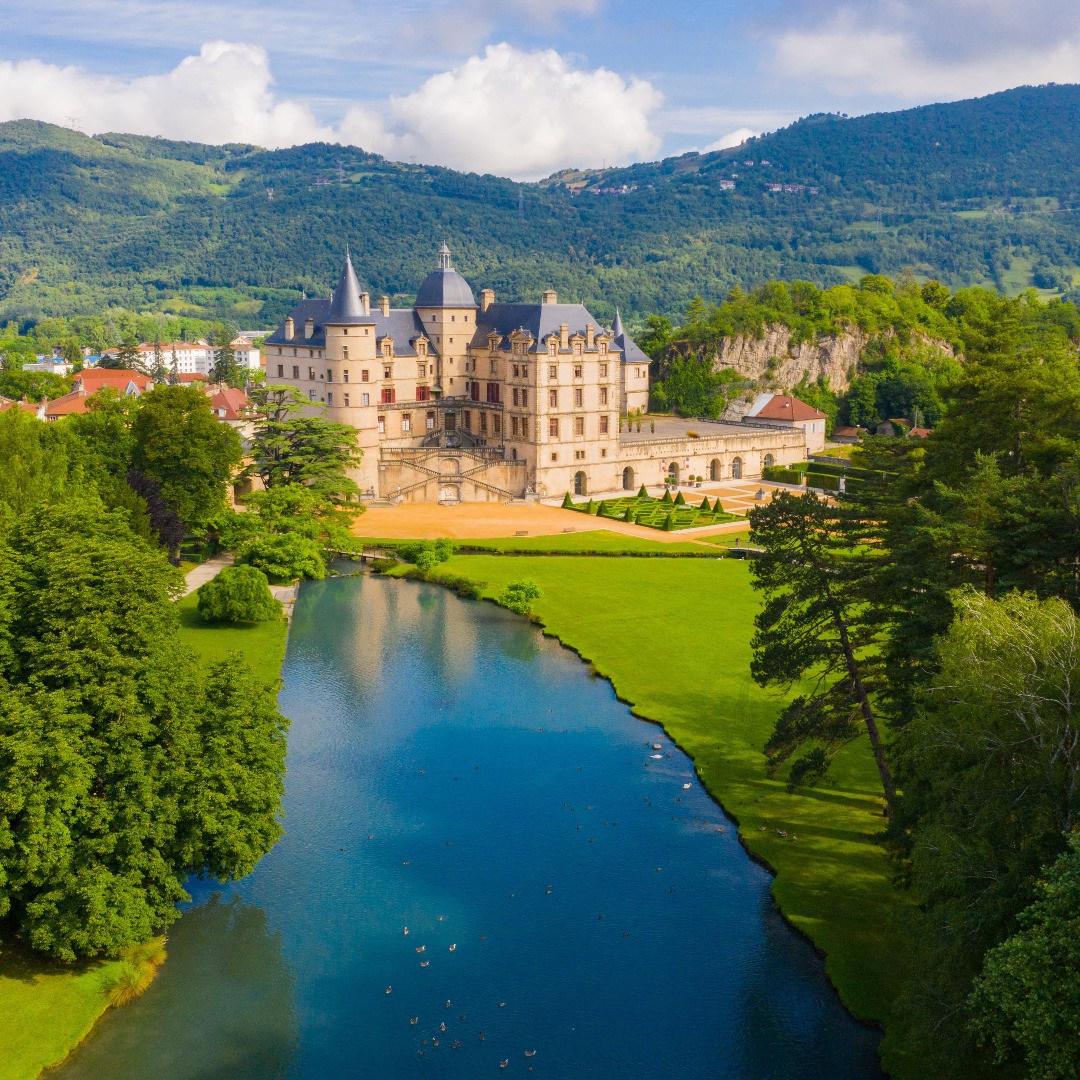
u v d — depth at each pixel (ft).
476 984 204.23
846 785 278.46
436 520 574.56
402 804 269.23
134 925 194.90
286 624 401.90
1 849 186.91
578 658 371.97
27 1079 173.99
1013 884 147.23
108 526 267.80
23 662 205.57
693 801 272.92
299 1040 188.44
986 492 217.15
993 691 156.56
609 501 615.57
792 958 211.82
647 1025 193.88
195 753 208.03
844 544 236.43
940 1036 151.94
